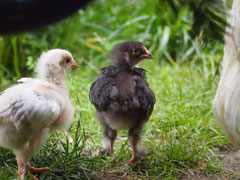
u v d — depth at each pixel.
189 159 0.82
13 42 1.19
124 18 1.42
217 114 0.77
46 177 0.76
